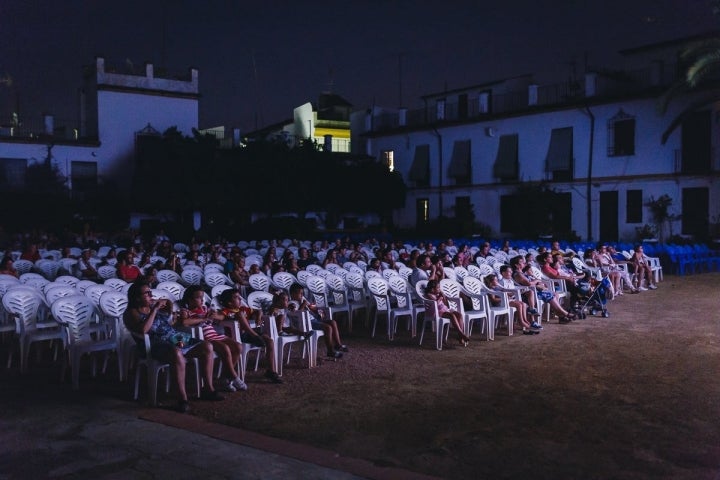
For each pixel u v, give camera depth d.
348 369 8.35
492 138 32.66
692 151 25.34
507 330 11.17
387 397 6.99
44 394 7.07
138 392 7.17
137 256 15.49
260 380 7.79
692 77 21.61
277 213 31.64
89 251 13.89
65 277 10.65
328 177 32.16
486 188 32.72
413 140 36.56
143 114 33.31
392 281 11.00
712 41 21.38
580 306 12.39
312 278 11.51
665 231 25.98
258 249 21.31
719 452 5.29
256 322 8.38
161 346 6.66
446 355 9.19
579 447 5.42
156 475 4.77
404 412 6.43
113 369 8.34
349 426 6.01
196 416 6.36
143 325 6.73
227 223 31.78
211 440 5.55
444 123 34.28
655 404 6.61
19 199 27.22
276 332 8.13
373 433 5.81
